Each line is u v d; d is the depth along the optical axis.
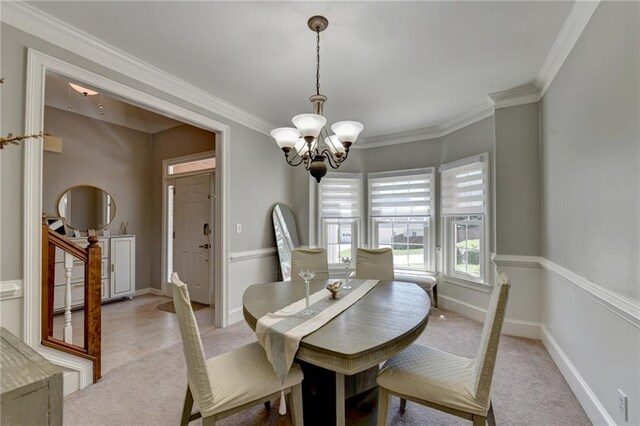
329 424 1.79
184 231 4.72
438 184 4.19
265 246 4.08
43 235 2.02
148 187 5.05
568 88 2.18
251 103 3.40
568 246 2.20
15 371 0.73
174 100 2.89
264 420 1.84
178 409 1.93
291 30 2.10
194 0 1.81
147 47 2.32
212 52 2.38
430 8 1.88
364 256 3.06
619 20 1.49
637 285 1.35
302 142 2.26
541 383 2.21
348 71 2.68
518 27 2.06
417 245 4.35
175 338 3.10
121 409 1.92
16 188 1.88
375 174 4.66
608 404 1.63
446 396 1.40
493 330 1.35
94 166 4.44
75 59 2.16
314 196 4.58
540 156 2.93
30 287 1.92
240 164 3.68
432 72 2.69
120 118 4.48
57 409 0.73
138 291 4.89
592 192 1.80
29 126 1.92
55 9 1.89
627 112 1.42
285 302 2.02
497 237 3.15
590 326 1.85
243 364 1.59
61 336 3.08
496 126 3.16
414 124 4.07
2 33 1.83
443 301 4.07
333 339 1.41
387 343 1.39
